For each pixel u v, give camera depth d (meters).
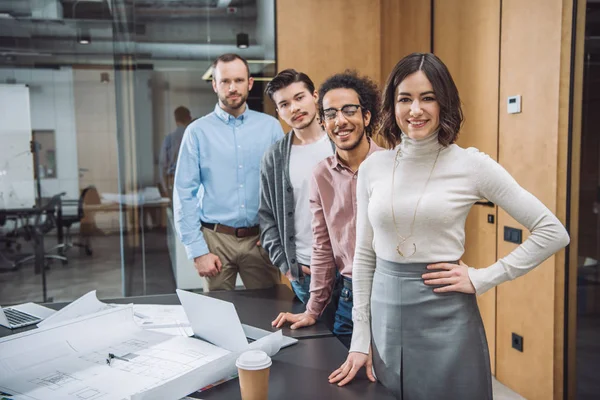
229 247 2.73
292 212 2.17
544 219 1.34
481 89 3.24
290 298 2.02
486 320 3.30
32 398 1.12
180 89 3.82
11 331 1.66
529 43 2.77
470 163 1.34
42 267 3.81
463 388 1.35
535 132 2.75
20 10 3.59
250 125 2.77
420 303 1.37
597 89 2.64
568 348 2.68
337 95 1.65
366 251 1.52
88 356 1.34
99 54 3.72
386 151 1.47
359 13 3.99
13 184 3.72
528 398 2.90
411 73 1.30
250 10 3.84
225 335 1.38
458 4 3.42
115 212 3.85
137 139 3.82
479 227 3.31
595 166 2.66
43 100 3.69
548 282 2.71
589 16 2.55
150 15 3.74
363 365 1.37
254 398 1.10
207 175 2.72
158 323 1.66
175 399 1.12
